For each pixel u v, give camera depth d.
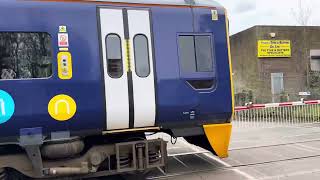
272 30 23.47
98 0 6.61
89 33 6.50
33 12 6.23
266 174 7.63
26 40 6.21
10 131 6.10
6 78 6.09
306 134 12.15
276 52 23.50
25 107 6.12
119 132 6.75
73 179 6.93
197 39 7.22
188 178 7.47
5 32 6.09
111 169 6.89
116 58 6.62
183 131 7.24
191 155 9.43
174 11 7.09
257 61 23.33
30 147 6.18
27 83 6.15
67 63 6.36
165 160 7.07
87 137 6.84
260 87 23.19
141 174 7.62
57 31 6.34
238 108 14.70
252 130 13.34
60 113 6.29
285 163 8.45
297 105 15.62
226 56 7.43
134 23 6.78
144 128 6.88
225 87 7.39
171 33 7.02
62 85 6.31
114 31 6.64
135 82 6.72
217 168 8.16
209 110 7.28
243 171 7.88
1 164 6.22
